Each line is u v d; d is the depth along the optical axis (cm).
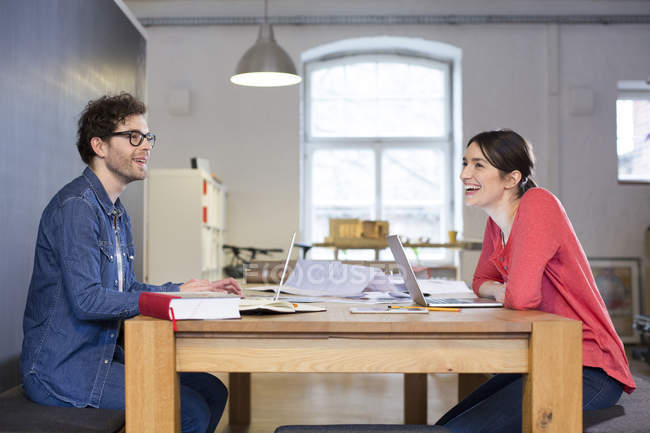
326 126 668
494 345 128
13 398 162
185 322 125
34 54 219
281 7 626
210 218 536
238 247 600
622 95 654
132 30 339
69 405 154
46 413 146
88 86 273
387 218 667
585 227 623
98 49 286
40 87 224
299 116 626
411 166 669
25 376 159
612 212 625
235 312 129
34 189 219
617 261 621
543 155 624
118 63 315
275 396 362
